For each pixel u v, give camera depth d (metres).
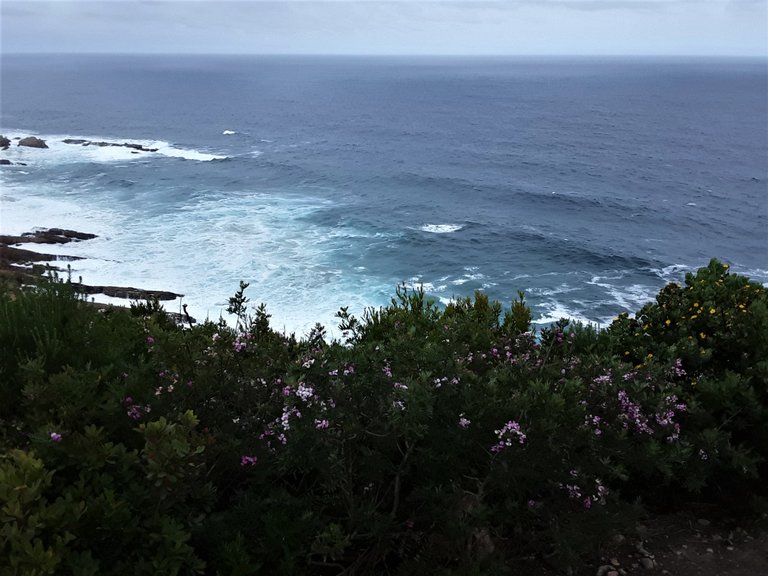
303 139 118.19
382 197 70.62
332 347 5.20
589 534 3.60
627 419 4.44
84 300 6.35
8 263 36.81
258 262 41.28
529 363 5.11
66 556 2.73
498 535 3.87
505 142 119.56
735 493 4.85
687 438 4.66
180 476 3.16
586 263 49.84
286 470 3.71
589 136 128.88
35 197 58.03
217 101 194.50
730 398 4.96
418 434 3.59
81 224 48.47
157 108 170.00
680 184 84.69
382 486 4.07
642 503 4.83
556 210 69.12
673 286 6.81
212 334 5.79
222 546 3.11
